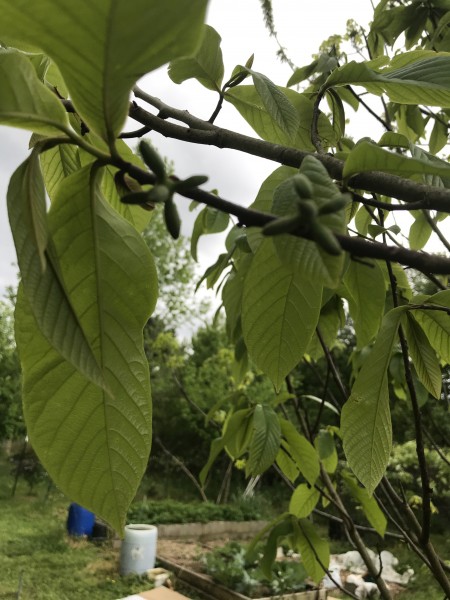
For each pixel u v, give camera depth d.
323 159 0.71
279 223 0.37
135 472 0.62
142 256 0.61
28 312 0.60
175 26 0.38
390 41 1.87
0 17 0.39
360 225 1.64
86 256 0.59
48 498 12.74
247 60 1.06
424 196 0.59
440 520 8.49
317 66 1.41
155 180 0.42
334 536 8.88
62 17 0.38
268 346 0.84
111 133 0.47
